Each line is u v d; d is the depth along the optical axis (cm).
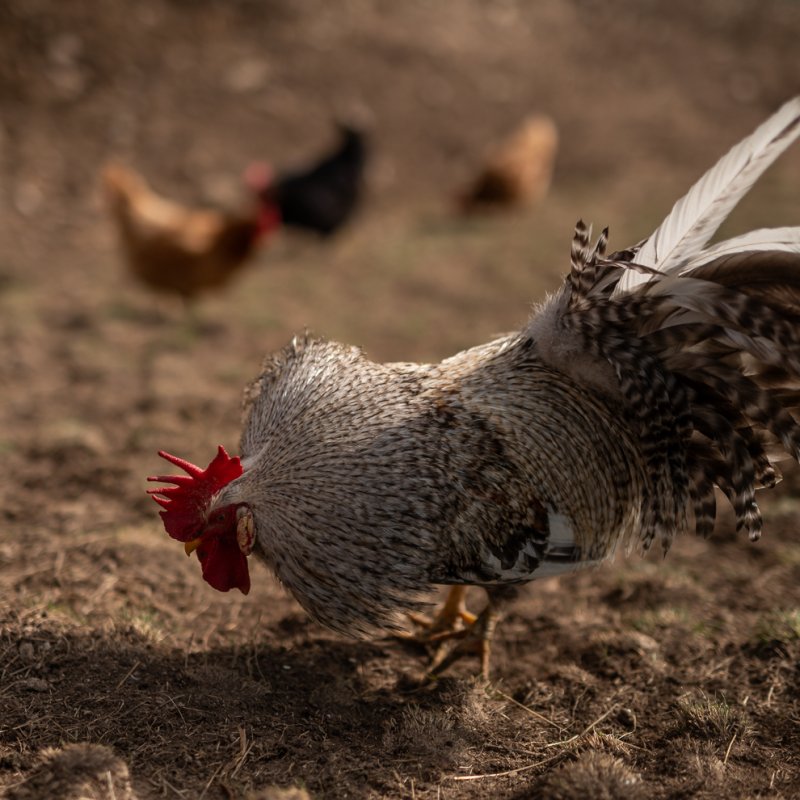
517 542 389
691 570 539
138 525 561
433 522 380
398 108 1794
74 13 1641
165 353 910
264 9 1872
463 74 1939
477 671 452
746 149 387
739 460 418
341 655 459
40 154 1445
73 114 1530
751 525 421
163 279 1031
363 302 1111
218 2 1831
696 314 396
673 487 428
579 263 405
